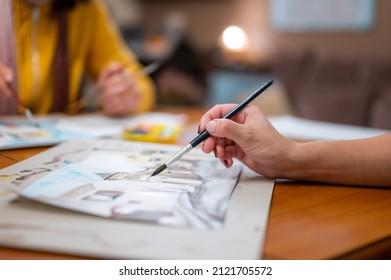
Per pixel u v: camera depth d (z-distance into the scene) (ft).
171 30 10.34
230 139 1.81
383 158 1.77
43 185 1.48
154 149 2.25
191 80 9.33
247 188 1.67
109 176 1.68
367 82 6.60
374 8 8.29
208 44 10.33
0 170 1.77
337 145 1.80
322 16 8.91
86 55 4.19
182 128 3.05
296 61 7.32
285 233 1.30
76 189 1.47
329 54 7.20
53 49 3.79
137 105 3.60
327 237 1.29
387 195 1.71
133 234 1.20
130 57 4.40
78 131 2.75
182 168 1.88
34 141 2.42
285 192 1.70
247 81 8.59
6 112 3.38
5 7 3.32
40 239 1.16
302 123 3.49
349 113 6.48
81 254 1.12
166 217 1.29
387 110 6.08
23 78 3.60
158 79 8.68
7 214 1.31
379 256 1.28
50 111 3.85
